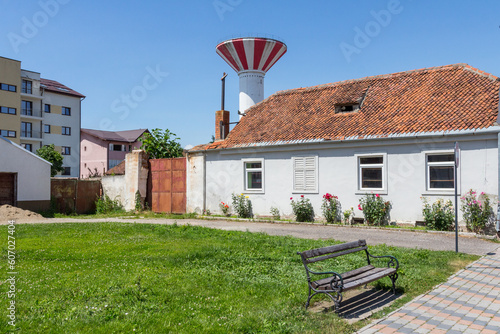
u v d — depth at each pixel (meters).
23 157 23.39
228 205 21.41
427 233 14.47
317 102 21.73
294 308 6.20
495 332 5.34
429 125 15.57
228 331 5.20
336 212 17.75
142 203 25.08
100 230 15.24
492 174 13.99
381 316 5.95
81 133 58.66
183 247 11.46
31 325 5.35
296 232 15.26
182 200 23.44
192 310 6.02
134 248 11.34
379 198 16.42
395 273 7.29
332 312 6.10
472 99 16.14
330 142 17.64
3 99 45.28
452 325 5.59
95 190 27.59
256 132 21.50
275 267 8.95
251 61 38.34
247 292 7.03
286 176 19.36
